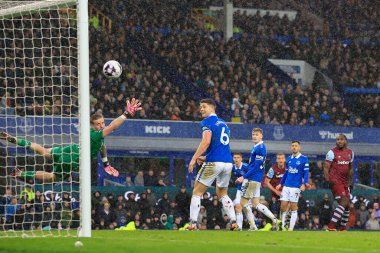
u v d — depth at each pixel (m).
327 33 60.25
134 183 39.38
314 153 45.44
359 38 61.38
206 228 35.00
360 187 44.81
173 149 42.41
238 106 47.19
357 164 46.50
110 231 19.83
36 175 20.16
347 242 15.54
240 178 24.33
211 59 51.78
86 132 17.19
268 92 49.59
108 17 52.44
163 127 42.28
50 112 38.75
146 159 41.94
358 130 46.50
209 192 37.62
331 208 38.50
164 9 55.50
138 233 18.55
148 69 48.38
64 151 19.73
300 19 60.81
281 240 15.96
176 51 51.59
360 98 51.97
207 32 55.81
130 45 51.59
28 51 46.28
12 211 29.09
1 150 35.00
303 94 49.75
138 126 41.75
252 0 61.06
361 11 62.66
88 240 15.11
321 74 56.44
